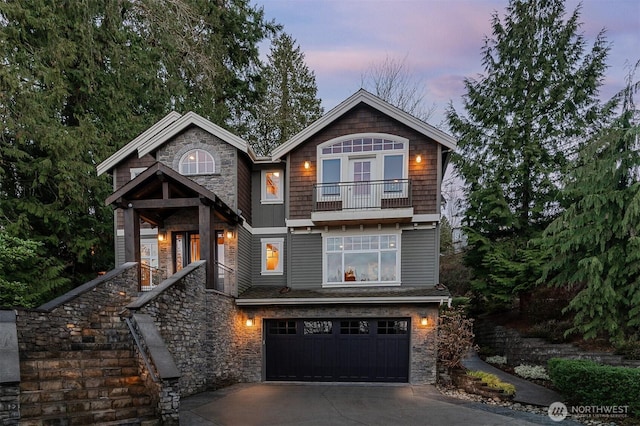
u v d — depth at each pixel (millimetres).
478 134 17406
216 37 19812
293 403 8609
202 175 12633
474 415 7660
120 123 16141
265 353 12250
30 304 12188
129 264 10656
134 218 11008
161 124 14234
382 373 11594
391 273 12383
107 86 15445
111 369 7332
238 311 12156
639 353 9359
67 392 6422
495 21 17125
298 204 12930
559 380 8680
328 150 12898
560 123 15797
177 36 16797
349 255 12680
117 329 9477
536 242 11383
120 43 15891
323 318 11969
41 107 12242
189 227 12727
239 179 12727
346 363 11820
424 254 12219
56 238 13914
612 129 9516
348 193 12547
